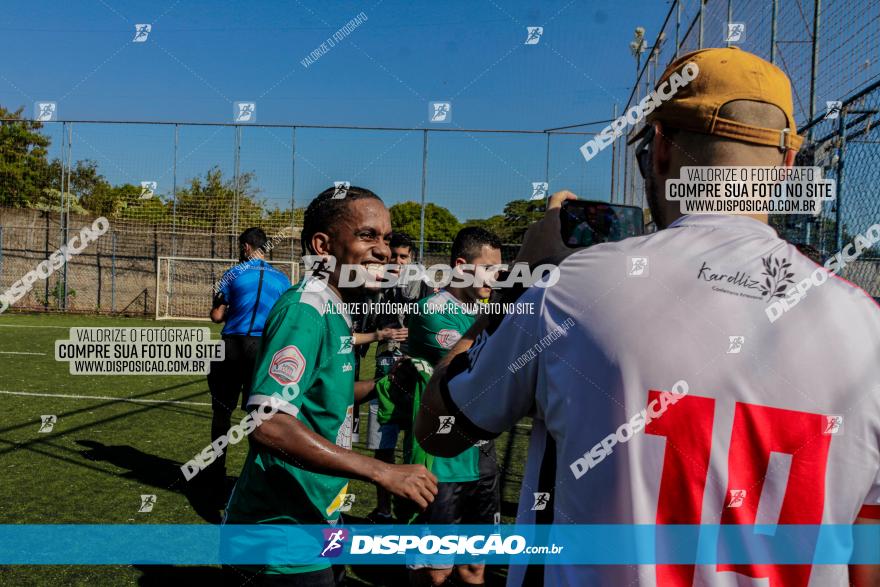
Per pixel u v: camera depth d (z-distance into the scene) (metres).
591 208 1.09
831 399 0.75
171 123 16.19
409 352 3.31
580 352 0.83
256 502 1.73
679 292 0.80
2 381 8.30
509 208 13.19
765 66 0.86
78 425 6.05
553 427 0.88
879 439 0.75
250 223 17.17
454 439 1.03
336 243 1.81
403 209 16.47
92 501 4.05
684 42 8.41
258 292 4.47
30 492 4.19
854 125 4.34
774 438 0.76
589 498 0.82
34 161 18.50
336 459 1.53
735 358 0.77
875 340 0.77
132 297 17.61
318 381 1.75
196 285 17.48
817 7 5.35
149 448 5.31
